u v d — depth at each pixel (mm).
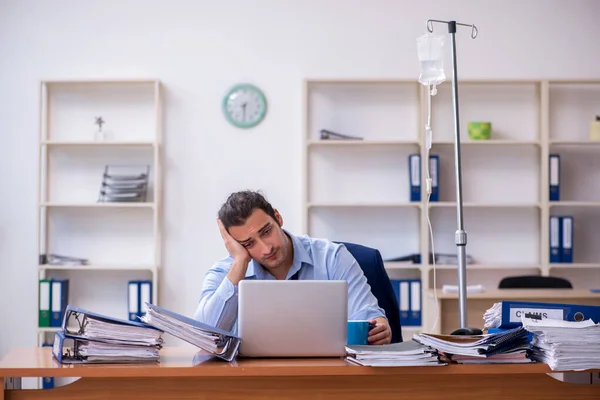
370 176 5379
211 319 2520
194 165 5301
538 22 5410
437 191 5191
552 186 5258
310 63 5352
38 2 5309
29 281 5258
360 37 5367
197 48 5332
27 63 5297
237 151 5316
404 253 5367
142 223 5312
